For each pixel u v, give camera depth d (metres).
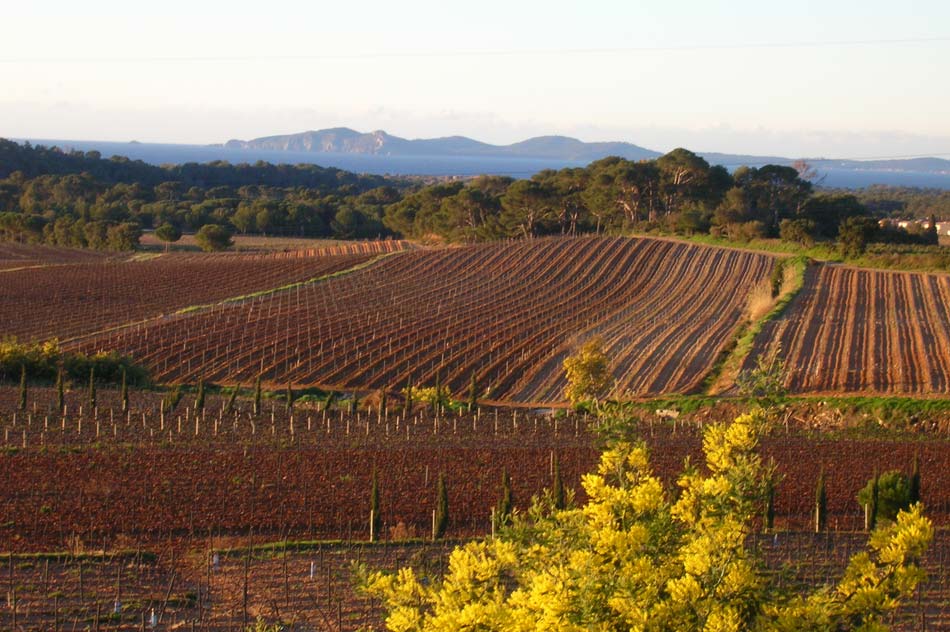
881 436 55.47
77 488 41.62
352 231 175.75
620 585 15.59
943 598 31.30
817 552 36.16
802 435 55.50
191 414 56.81
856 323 80.62
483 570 18.08
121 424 53.47
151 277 105.31
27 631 27.61
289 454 47.97
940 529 39.75
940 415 58.09
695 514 18.05
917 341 74.81
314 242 163.62
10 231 156.88
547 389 69.25
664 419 60.56
